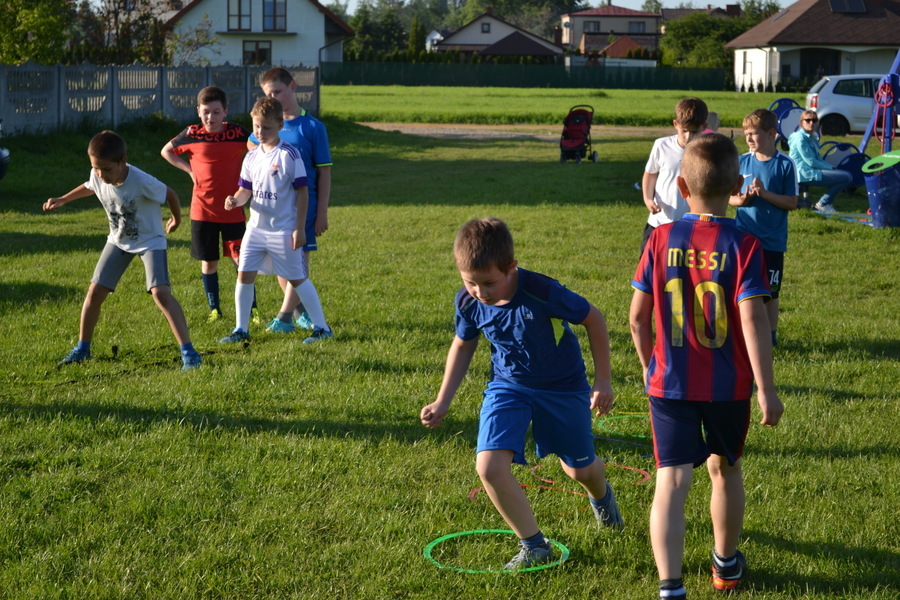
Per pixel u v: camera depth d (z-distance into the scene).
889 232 11.73
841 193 16.33
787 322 7.50
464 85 68.69
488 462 3.35
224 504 4.01
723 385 3.11
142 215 6.00
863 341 6.92
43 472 4.30
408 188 16.97
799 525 3.84
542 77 68.31
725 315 3.11
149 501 3.98
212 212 7.32
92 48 30.59
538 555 3.50
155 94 24.25
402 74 68.44
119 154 5.84
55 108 20.62
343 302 8.02
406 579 3.40
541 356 3.40
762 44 60.31
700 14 93.94
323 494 4.14
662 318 3.19
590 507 4.06
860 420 5.14
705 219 3.19
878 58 59.84
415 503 4.08
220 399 5.40
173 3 32.47
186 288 8.54
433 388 5.65
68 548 3.59
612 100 52.94
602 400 3.45
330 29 69.69
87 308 6.14
